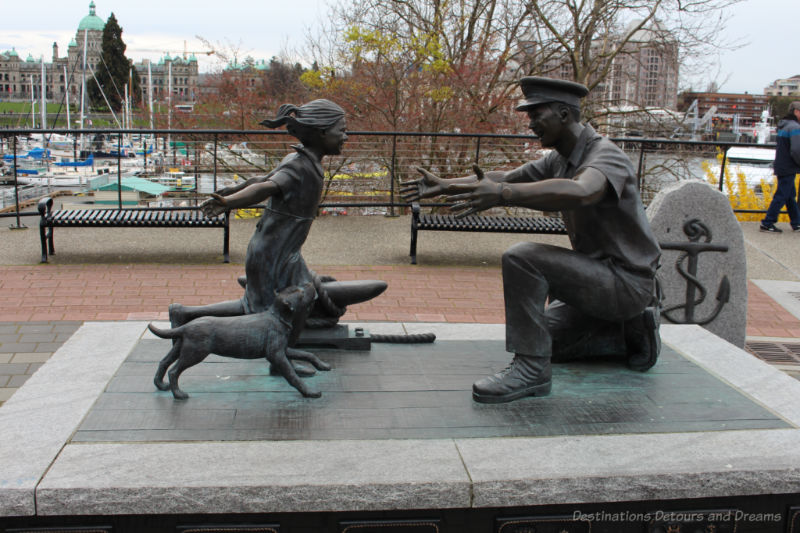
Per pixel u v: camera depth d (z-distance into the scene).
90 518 2.32
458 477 2.33
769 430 2.76
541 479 2.35
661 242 5.37
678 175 12.23
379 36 13.21
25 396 2.90
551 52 14.84
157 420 2.68
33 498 2.20
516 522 2.46
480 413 2.83
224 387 3.03
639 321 3.32
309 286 2.96
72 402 2.84
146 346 3.55
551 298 3.61
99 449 2.45
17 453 2.41
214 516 2.35
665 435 2.69
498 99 14.30
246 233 8.84
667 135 14.58
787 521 2.61
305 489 2.26
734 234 5.42
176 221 7.37
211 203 2.86
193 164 11.30
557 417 2.82
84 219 7.26
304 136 3.16
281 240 3.23
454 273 7.52
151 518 2.33
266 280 3.25
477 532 2.47
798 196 10.72
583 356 3.52
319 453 2.46
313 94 14.97
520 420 2.78
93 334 3.71
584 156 2.96
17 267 7.10
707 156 12.50
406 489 2.29
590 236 3.09
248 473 2.31
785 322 6.50
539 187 2.63
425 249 8.46
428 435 2.62
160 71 84.94
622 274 3.02
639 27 14.67
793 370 5.20
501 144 11.45
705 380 3.30
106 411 2.76
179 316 3.29
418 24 14.17
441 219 7.96
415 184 3.04
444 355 3.56
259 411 2.78
